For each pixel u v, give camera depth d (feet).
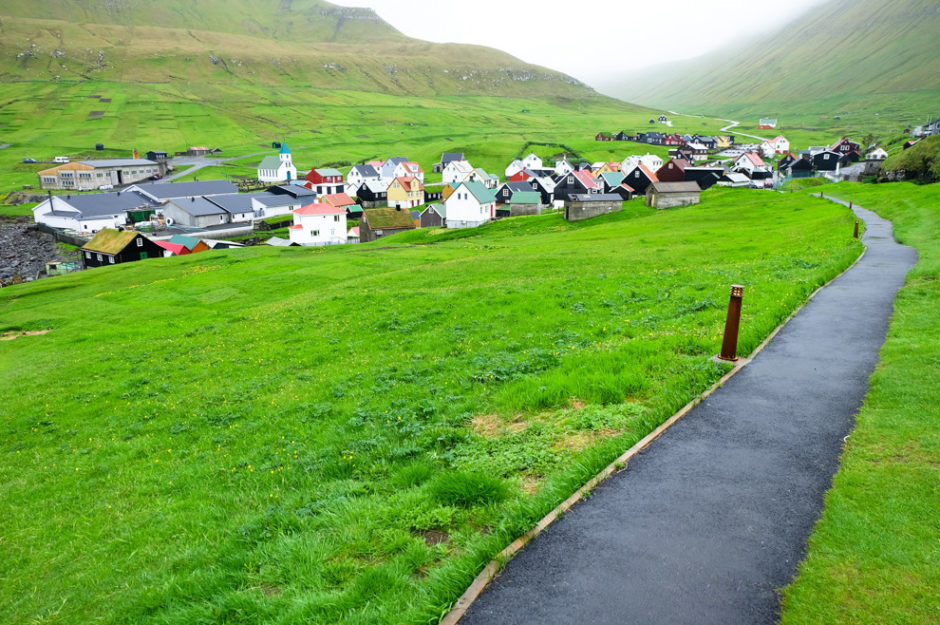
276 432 52.95
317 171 620.08
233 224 468.34
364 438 44.39
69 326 138.31
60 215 443.32
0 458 60.23
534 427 38.34
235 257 240.32
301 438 49.32
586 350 54.75
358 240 401.49
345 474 38.99
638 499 27.61
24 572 35.86
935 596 19.38
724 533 24.54
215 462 49.01
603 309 76.23
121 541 37.14
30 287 208.33
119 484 48.24
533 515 26.78
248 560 28.96
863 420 33.50
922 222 138.31
